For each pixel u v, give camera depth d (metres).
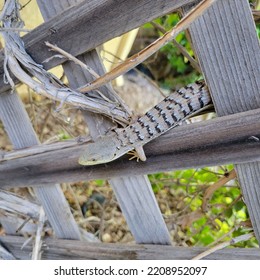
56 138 0.37
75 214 0.47
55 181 0.33
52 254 0.36
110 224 0.48
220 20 0.22
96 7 0.24
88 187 0.51
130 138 0.26
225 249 0.28
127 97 0.71
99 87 0.27
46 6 0.27
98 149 0.26
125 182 0.30
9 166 0.35
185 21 0.20
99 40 0.25
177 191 0.49
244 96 0.23
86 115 0.29
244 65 0.22
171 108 0.25
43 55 0.28
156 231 0.31
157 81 0.76
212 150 0.25
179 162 0.26
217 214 0.38
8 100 0.33
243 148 0.23
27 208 0.37
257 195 0.25
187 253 0.29
